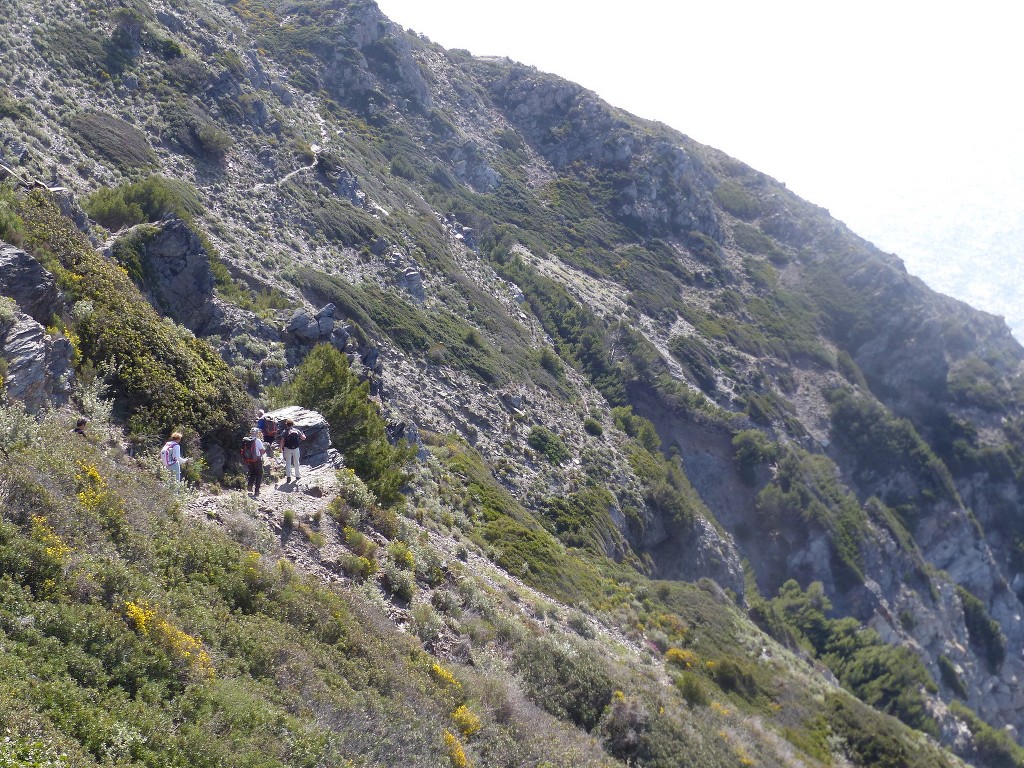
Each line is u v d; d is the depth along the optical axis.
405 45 119.38
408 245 69.50
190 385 19.69
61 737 7.19
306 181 64.12
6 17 52.81
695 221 126.69
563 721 17.06
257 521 16.02
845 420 98.81
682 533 60.19
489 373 58.34
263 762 8.76
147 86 57.84
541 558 34.84
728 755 20.70
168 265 30.02
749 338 104.44
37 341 15.41
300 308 42.59
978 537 95.44
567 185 122.81
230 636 11.13
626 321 92.69
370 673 12.84
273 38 107.25
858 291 123.19
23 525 10.16
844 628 65.25
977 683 78.50
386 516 20.39
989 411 111.31
